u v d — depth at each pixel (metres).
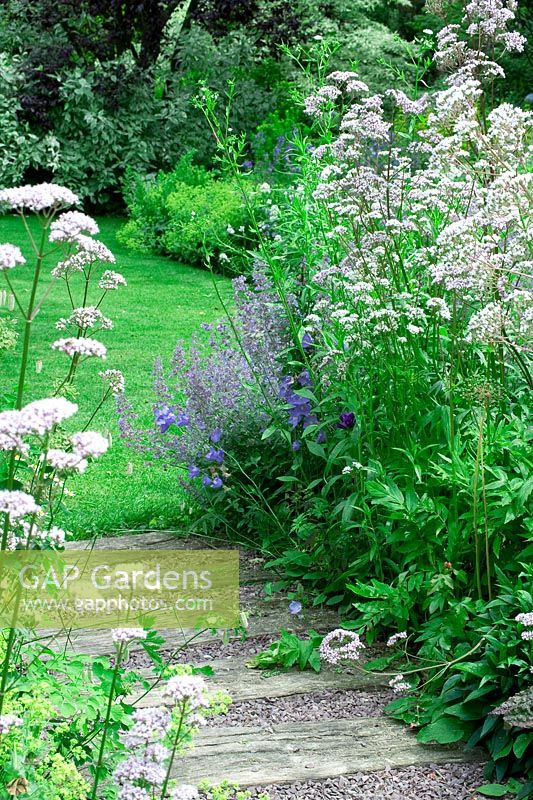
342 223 4.44
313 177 4.64
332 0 16.05
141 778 1.96
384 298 3.79
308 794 2.80
